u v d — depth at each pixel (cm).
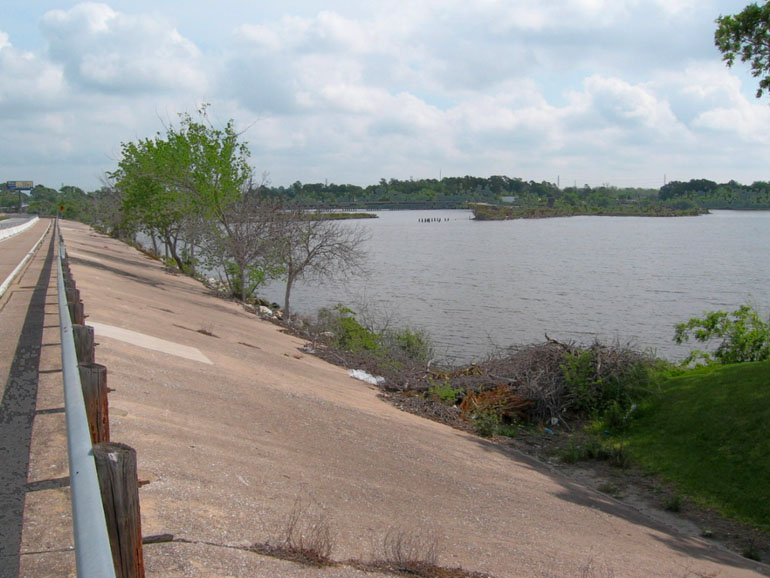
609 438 1430
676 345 2669
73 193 15825
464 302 3719
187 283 3209
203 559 450
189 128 2884
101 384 488
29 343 1020
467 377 1752
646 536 920
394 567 531
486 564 606
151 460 607
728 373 1520
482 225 16588
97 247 3966
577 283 4666
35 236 4781
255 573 450
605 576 660
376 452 983
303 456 827
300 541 509
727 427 1282
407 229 14150
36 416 678
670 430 1368
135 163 3753
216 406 933
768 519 1015
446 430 1386
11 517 463
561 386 1609
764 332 1880
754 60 1497
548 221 19962
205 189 2838
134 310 1662
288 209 2806
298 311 3347
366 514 672
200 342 1491
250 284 3166
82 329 599
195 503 544
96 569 225
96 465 305
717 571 805
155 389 902
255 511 569
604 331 2939
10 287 1738
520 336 2802
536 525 832
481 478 1019
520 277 5028
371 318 2519
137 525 313
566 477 1212
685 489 1152
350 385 1627
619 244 9119
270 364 1503
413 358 2083
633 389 1551
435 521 726
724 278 5019
